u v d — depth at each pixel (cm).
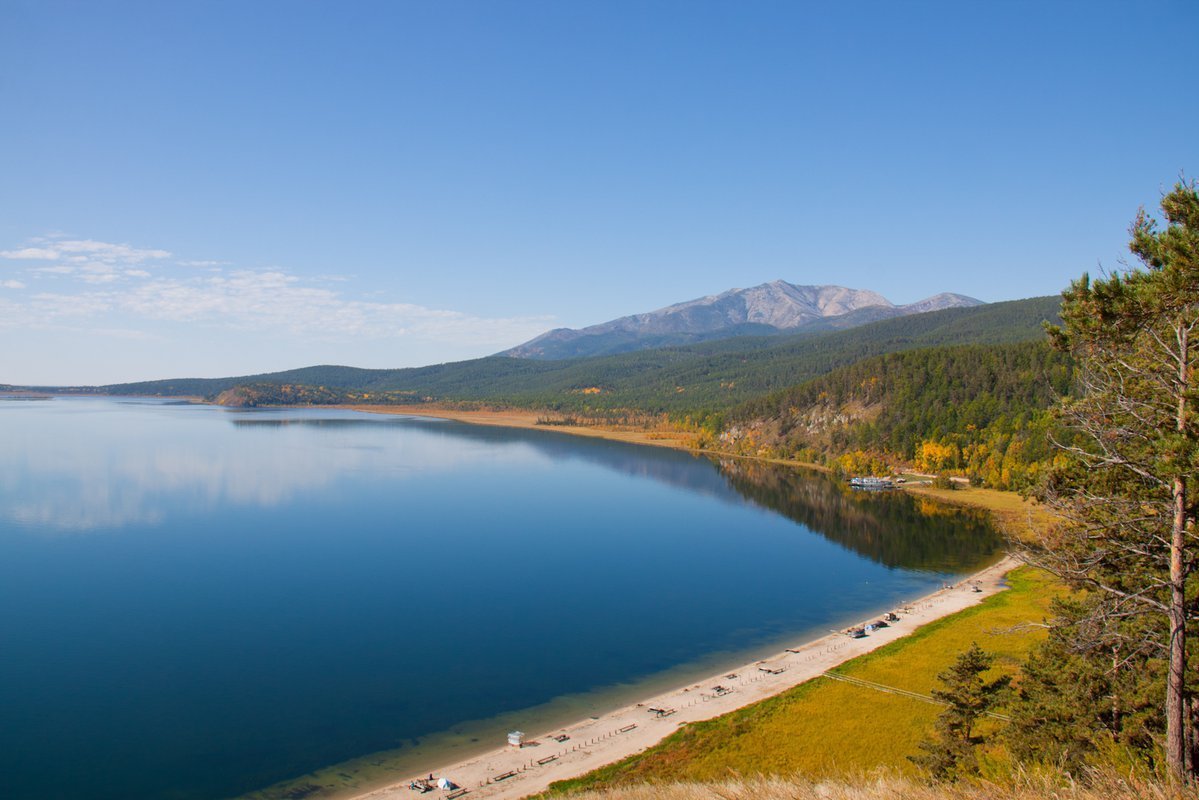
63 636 8581
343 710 6812
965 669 4631
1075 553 2977
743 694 6919
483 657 8138
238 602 9944
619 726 6353
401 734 6359
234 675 7575
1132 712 3297
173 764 5866
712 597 10481
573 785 5281
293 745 6159
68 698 7000
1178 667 2434
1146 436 2531
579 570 11881
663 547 13525
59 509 15650
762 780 2369
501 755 5900
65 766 5825
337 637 8700
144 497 17288
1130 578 2988
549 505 17588
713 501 18438
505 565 12125
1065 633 3278
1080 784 1898
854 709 6316
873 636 8462
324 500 17525
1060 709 3625
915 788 2080
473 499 18150
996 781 2133
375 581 11056
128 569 11400
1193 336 2444
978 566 12162
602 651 8344
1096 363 2659
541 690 7269
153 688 7244
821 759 5438
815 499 18750
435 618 9438
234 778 5666
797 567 12156
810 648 8206
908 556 12875
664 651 8344
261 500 17312
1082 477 2939
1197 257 2114
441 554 12738
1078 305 2475
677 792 2466
